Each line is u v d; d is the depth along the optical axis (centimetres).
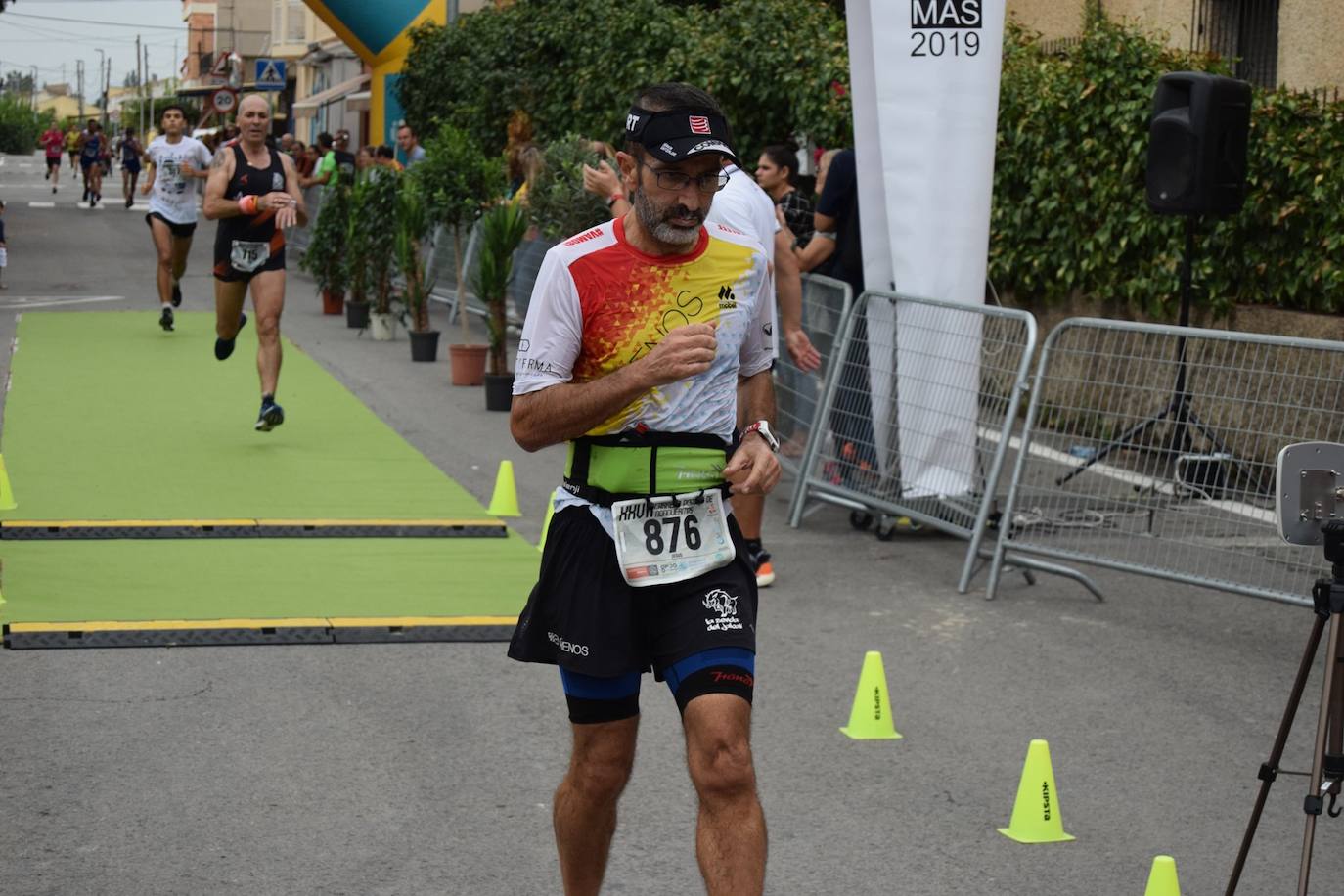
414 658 617
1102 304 1189
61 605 659
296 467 965
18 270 2153
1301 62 1205
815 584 763
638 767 520
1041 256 1221
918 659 647
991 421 789
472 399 1252
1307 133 1013
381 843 452
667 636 363
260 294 1023
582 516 369
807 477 884
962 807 495
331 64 4856
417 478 948
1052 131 1201
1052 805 475
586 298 364
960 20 834
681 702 356
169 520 805
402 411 1191
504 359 1220
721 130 354
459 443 1072
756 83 1466
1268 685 627
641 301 364
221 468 952
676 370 343
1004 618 712
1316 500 382
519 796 489
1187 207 916
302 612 662
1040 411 790
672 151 348
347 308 1655
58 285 1978
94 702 556
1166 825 486
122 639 619
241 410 1155
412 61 2348
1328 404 710
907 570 794
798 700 592
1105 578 790
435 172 1369
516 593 707
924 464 820
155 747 518
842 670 630
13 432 1036
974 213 845
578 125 1788
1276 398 734
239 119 1020
